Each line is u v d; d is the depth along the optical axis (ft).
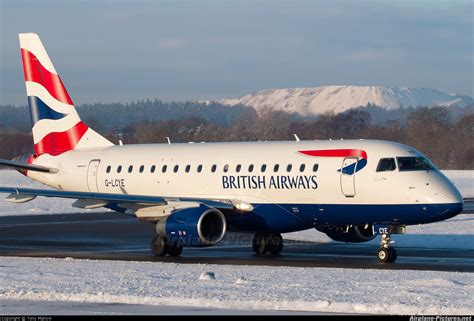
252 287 230.27
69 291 225.56
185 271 271.28
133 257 337.52
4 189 343.46
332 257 327.47
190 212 326.24
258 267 284.41
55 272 269.03
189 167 362.74
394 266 292.20
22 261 307.58
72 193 341.82
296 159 332.39
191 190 360.07
